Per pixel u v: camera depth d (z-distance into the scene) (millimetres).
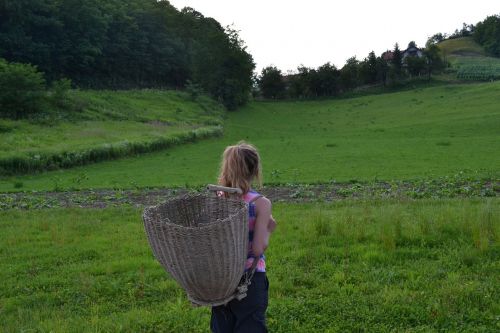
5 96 52656
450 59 161875
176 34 121812
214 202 4246
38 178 29000
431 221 10039
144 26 110062
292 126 72375
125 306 6934
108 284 7695
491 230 9250
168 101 80875
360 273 7578
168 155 39188
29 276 8531
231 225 3607
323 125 71875
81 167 33719
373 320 5859
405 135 50625
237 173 4121
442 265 7785
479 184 19062
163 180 24969
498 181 20062
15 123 48781
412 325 5742
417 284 6941
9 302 7230
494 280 6969
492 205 12945
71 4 89062
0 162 30297
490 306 6055
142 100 77750
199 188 21094
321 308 6297
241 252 3732
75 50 89438
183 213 4332
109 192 20859
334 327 5707
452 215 10609
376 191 18453
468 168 25516
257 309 4055
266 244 4051
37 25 84938
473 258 7926
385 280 7211
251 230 4047
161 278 7855
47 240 11336
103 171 31359
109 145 37500
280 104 107688
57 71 89188
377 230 10156
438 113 67875
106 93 76000
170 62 113188
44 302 7207
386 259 8219
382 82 122375
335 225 10680
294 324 5863
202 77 96250
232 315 4102
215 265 3627
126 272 8391
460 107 69938
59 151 34094
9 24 82125
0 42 80375
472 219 9930
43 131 46438
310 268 8062
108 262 9047
